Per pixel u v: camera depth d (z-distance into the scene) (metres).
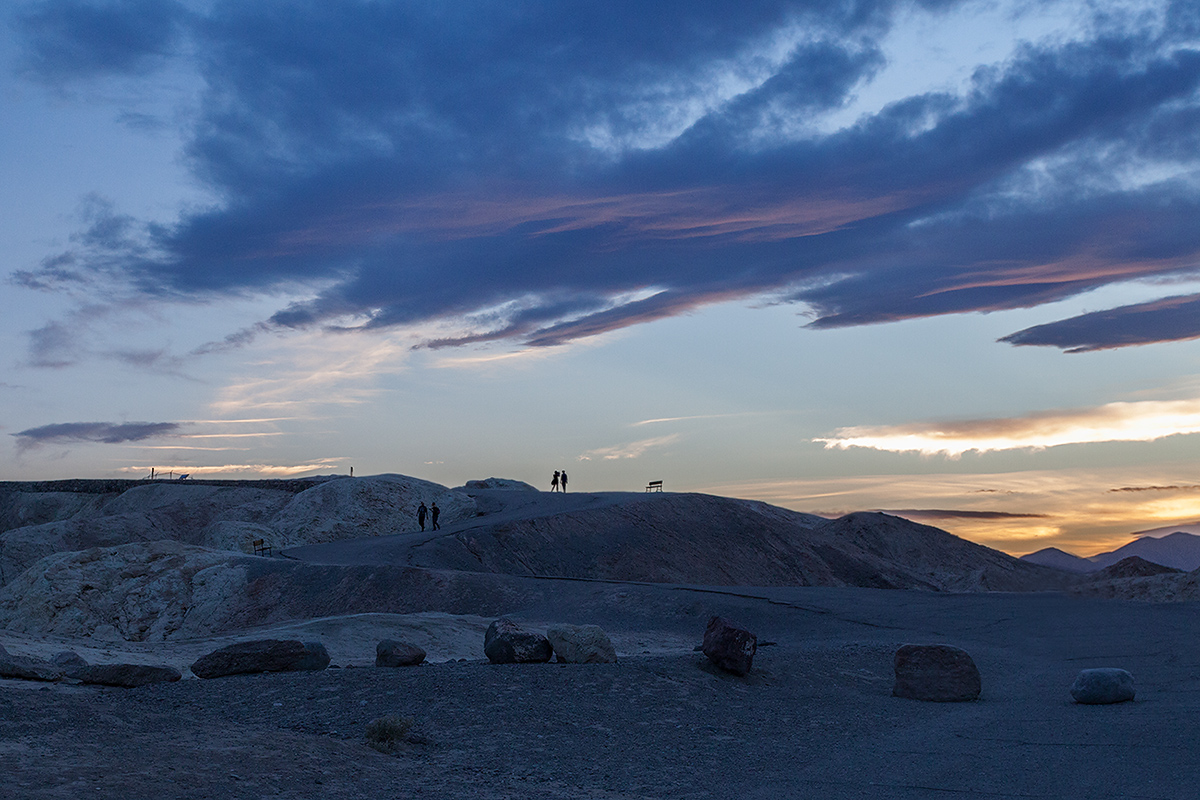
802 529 72.69
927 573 72.31
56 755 7.87
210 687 13.05
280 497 77.44
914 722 13.59
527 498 71.25
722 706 13.91
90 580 39.97
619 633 30.77
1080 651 20.39
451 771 9.45
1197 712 12.84
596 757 10.49
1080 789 9.02
